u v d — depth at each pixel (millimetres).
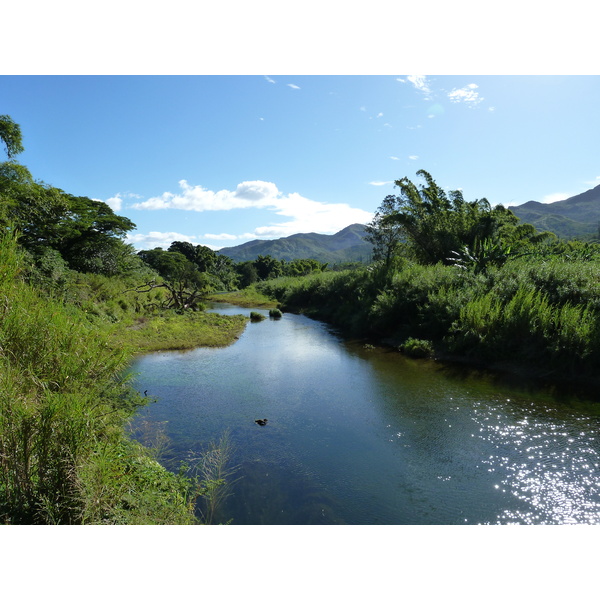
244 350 13922
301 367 11375
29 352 4203
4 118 17688
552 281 11500
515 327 10445
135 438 6336
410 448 6230
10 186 18328
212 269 74500
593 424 6828
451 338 12000
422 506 4746
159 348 13750
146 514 3547
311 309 27031
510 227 23641
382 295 16750
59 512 3098
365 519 4488
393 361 11805
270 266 79750
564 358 9266
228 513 4516
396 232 25219
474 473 5480
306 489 5090
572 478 5270
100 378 4707
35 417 3279
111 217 30297
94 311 14547
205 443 6367
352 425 7141
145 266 43219
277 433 6789
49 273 14789
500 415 7355
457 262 17922
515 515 4562
